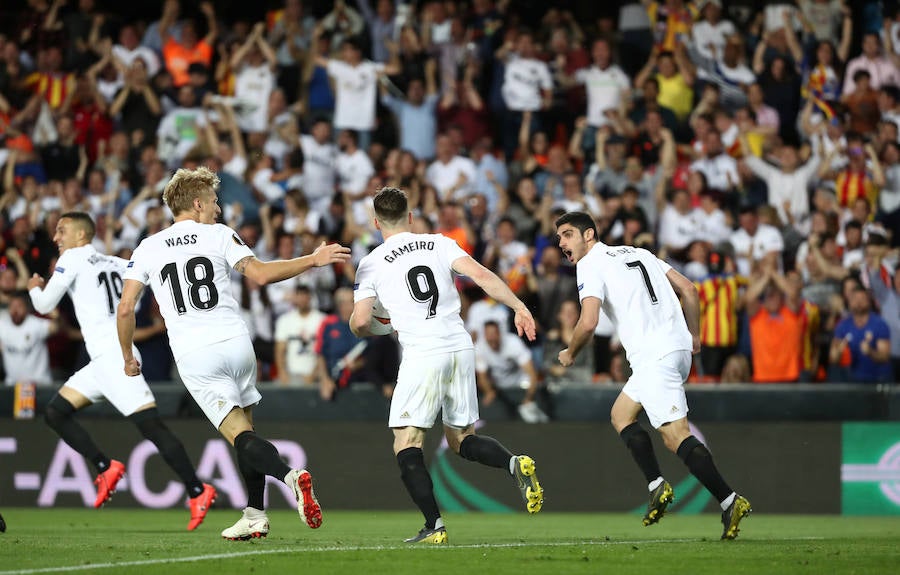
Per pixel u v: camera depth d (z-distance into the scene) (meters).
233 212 50.00
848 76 56.75
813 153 53.69
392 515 37.97
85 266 29.09
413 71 57.31
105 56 58.19
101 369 28.89
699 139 53.19
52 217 50.22
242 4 63.81
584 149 55.22
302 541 24.25
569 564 19.09
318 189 53.50
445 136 52.91
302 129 57.62
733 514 23.50
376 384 40.66
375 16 61.03
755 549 21.92
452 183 52.53
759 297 44.06
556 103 56.81
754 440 39.31
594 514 38.97
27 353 45.09
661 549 21.83
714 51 56.50
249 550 21.42
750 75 56.78
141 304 42.41
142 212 51.56
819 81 56.00
